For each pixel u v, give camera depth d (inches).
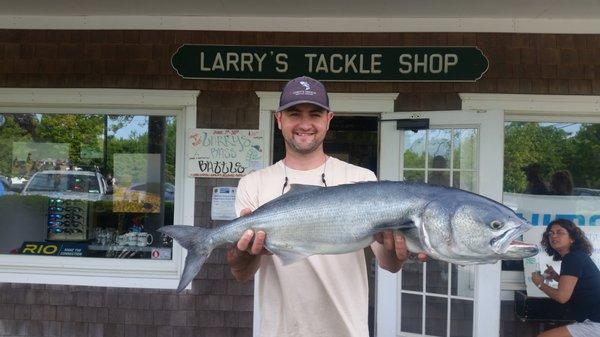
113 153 196.2
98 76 188.4
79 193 197.0
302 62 183.3
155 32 187.5
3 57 190.2
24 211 197.8
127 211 195.0
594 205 184.5
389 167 180.9
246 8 175.8
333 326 80.0
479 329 168.4
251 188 87.5
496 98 178.5
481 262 68.7
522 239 182.5
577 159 185.9
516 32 180.1
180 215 189.9
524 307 174.7
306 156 86.0
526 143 186.5
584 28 179.3
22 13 187.3
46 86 189.0
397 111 181.9
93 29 188.9
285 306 80.7
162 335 185.9
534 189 186.2
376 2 167.8
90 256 194.1
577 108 178.5
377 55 181.6
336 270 79.5
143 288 187.3
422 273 178.1
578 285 153.0
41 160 198.1
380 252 79.4
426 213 70.2
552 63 179.6
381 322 179.8
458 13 175.9
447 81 179.9
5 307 191.0
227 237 79.0
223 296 184.5
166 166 193.8
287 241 76.0
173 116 194.2
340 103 183.0
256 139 183.9
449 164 177.0
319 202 75.2
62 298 189.5
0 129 198.7
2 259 192.1
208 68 185.2
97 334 188.1
